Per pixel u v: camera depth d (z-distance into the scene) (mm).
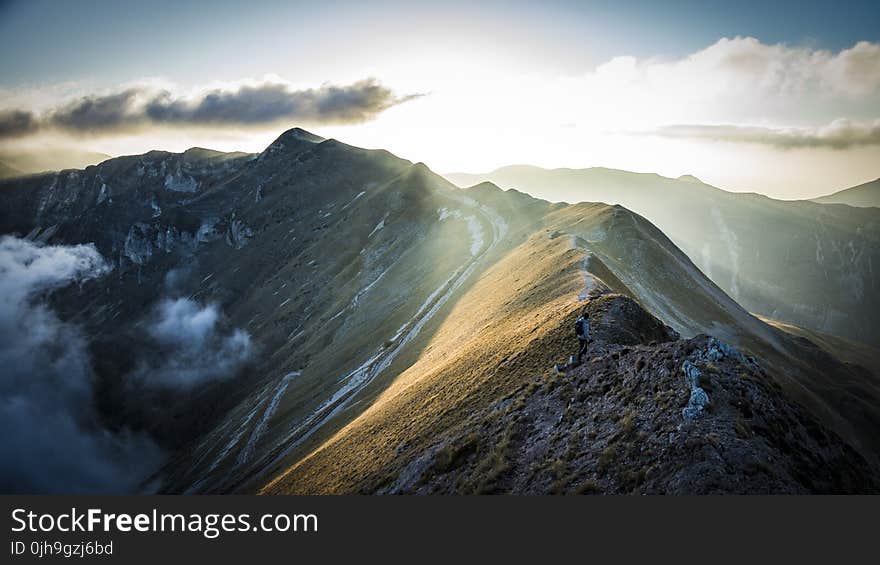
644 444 22156
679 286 110062
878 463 85562
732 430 20953
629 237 118938
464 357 53750
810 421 22969
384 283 174375
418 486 30234
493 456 27312
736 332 102062
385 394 71625
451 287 130500
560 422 27406
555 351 36875
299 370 151375
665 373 25578
